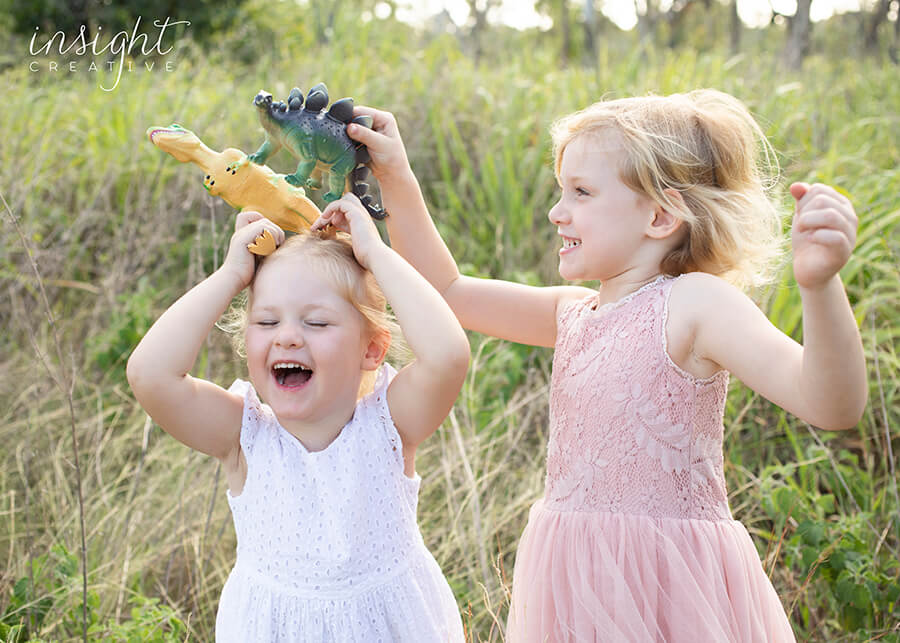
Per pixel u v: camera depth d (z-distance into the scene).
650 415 1.74
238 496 1.69
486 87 5.58
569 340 1.90
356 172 1.80
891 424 3.14
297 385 1.61
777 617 1.81
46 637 2.37
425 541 2.80
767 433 3.16
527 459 3.20
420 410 1.64
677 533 1.73
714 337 1.67
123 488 3.02
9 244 3.92
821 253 1.37
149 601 2.38
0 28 9.46
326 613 1.58
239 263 1.65
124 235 4.30
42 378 3.49
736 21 14.77
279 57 7.61
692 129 1.81
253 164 1.65
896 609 2.47
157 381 1.59
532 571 1.86
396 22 9.05
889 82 6.21
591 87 5.36
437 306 1.62
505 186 4.47
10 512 2.75
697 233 1.80
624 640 1.70
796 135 4.86
